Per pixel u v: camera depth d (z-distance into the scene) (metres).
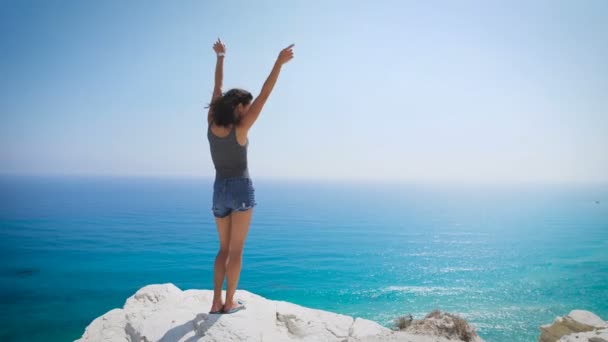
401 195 193.88
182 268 36.38
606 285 28.86
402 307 24.33
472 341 4.86
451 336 4.78
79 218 73.94
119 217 78.12
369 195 188.75
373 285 29.86
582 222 79.00
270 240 54.88
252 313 3.97
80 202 113.69
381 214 96.81
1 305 23.41
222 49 3.99
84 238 51.06
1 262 36.19
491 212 103.81
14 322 20.38
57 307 23.19
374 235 60.19
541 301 24.92
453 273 34.09
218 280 3.68
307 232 63.41
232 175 3.42
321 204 129.38
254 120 3.24
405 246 50.06
